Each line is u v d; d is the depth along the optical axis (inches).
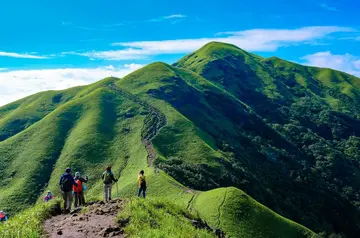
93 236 634.8
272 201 4547.2
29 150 5236.2
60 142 5502.0
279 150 7047.2
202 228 987.3
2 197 4079.7
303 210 5014.8
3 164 4938.5
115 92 7362.2
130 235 629.3
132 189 3016.7
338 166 7229.3
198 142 5059.1
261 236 2039.9
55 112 6412.4
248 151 6299.2
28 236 604.4
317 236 2192.4
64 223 716.0
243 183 4377.5
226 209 2139.5
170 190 2824.8
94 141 5241.1
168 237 644.7
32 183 4394.7
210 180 4030.5
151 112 6240.2
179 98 7372.1
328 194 5703.7
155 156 4434.1
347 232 5019.7
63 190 887.1
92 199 1042.7
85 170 4505.4
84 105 6702.8
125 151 4948.3
